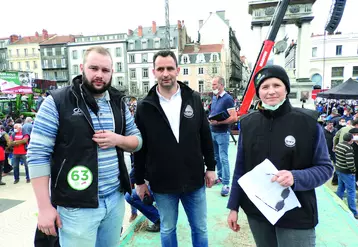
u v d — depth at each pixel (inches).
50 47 2156.7
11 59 2271.2
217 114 151.4
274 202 60.1
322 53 1556.3
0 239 156.6
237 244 105.7
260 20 805.2
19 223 179.2
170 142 82.0
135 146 72.7
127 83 2014.0
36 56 2213.3
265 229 64.8
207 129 91.6
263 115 64.6
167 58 80.7
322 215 129.4
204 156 95.0
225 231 116.3
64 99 61.2
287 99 63.8
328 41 1536.7
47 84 944.3
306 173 56.4
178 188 82.7
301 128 59.5
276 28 235.1
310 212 59.5
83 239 60.3
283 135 60.5
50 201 59.1
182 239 111.3
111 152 65.9
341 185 205.5
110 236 69.1
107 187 64.9
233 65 2315.5
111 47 2016.5
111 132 64.3
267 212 60.2
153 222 120.0
